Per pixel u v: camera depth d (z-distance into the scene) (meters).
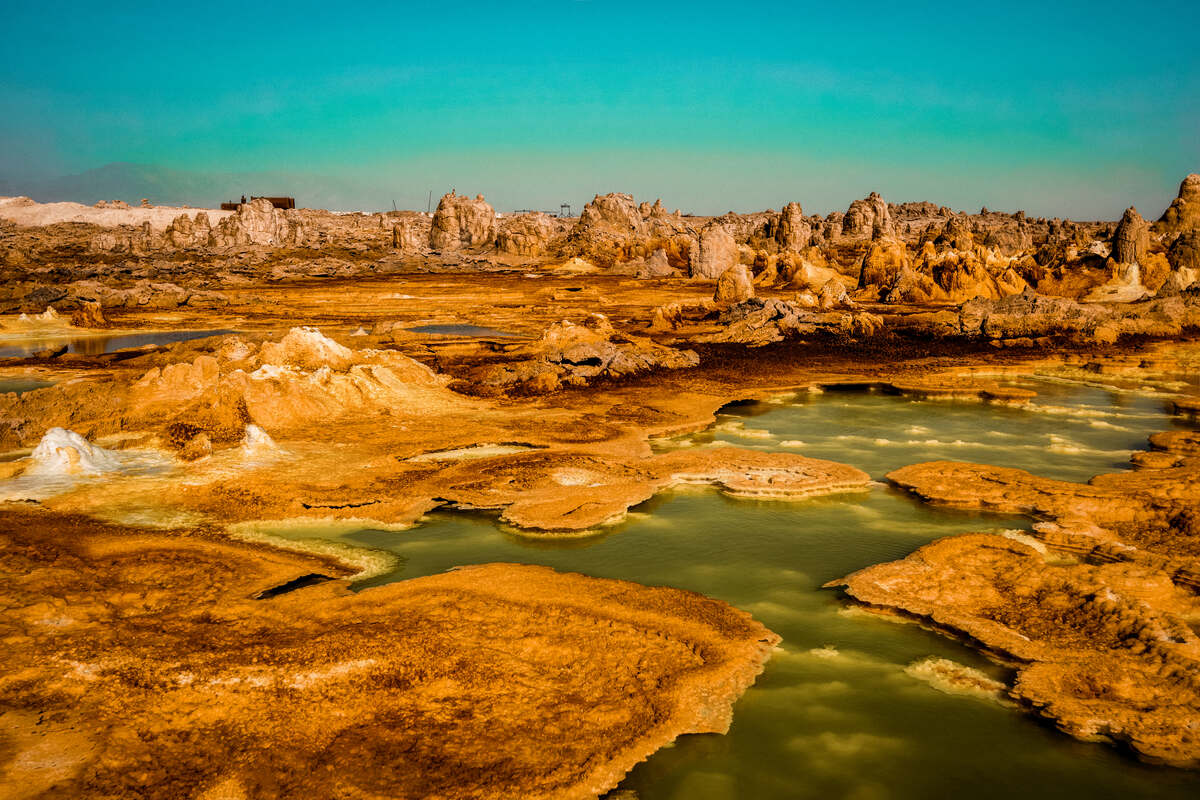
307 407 25.31
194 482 19.50
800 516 18.44
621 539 17.08
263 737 9.87
